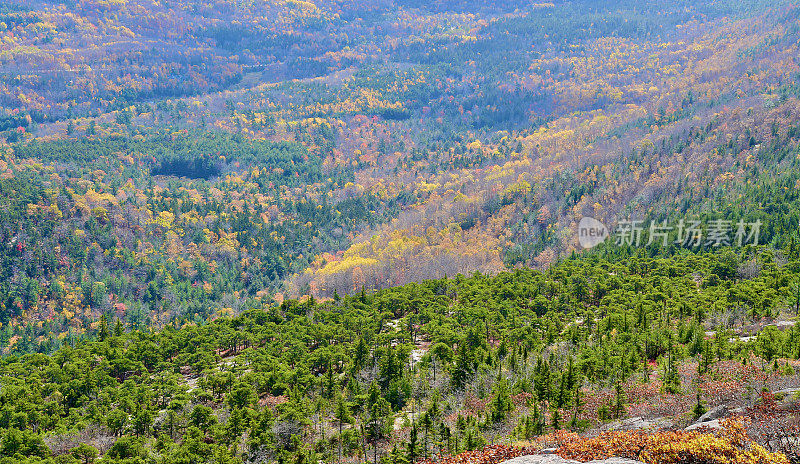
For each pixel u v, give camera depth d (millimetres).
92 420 80312
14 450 73500
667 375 69188
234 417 75688
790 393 39781
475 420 67500
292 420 74062
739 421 33250
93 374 98062
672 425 48531
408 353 96500
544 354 90438
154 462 70000
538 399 70500
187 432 77250
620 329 93312
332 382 87125
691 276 137250
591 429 54500
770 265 134625
